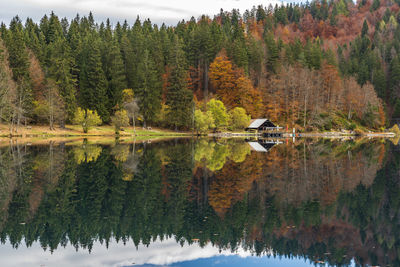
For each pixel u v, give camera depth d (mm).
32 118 77000
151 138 72938
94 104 85625
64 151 38375
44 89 77188
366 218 14359
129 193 18172
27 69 75188
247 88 102562
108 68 93562
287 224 13578
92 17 150000
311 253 10961
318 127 104812
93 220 13750
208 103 95188
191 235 12375
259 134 96438
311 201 16938
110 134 81062
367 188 20219
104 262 10258
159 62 104875
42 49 92375
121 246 11508
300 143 61469
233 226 13242
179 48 97625
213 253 10984
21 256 10594
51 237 12102
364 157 37031
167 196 17609
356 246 11453
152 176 23266
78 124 82250
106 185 20109
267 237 12266
